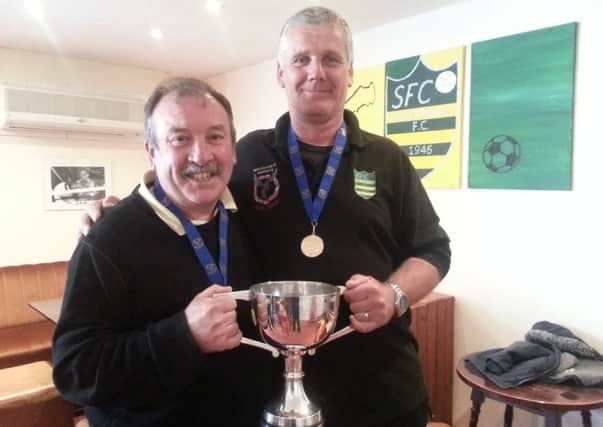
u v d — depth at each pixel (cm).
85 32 318
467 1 252
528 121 231
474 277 258
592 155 212
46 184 394
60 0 260
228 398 98
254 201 115
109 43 345
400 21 286
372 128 304
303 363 110
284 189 114
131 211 96
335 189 114
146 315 93
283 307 85
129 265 92
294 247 111
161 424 93
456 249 266
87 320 88
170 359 82
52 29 313
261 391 103
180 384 84
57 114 374
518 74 234
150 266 93
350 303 96
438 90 268
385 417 113
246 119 420
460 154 260
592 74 211
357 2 257
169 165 93
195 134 92
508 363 202
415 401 118
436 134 270
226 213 108
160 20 293
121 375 83
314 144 118
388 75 292
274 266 111
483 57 246
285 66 110
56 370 88
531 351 205
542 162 227
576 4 214
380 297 97
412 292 109
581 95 214
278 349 90
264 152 119
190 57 383
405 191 125
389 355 116
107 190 427
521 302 240
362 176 117
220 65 410
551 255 228
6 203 377
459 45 258
